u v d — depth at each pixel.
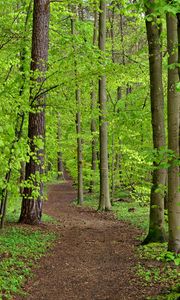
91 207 22.05
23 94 9.81
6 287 7.02
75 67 11.41
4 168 7.01
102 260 10.02
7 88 8.38
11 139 6.75
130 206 21.30
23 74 10.26
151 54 10.91
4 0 12.59
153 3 5.41
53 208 22.11
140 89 19.22
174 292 6.79
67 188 36.41
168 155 6.08
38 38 12.43
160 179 11.33
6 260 8.66
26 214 13.62
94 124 25.20
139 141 20.39
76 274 8.71
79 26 17.30
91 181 30.25
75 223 16.11
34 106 10.53
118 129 18.97
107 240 12.63
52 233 12.90
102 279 8.37
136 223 15.80
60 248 11.12
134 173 21.50
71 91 12.41
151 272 8.40
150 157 6.30
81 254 10.62
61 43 13.96
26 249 10.04
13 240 10.62
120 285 7.87
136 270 8.71
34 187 8.88
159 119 10.98
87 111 14.73
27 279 7.98
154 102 11.02
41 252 10.20
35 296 7.17
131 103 21.19
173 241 9.42
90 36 17.53
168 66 5.64
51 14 15.38
